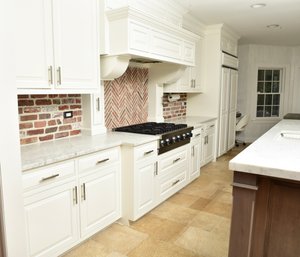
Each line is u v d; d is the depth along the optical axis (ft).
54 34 6.61
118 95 10.75
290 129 9.66
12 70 4.48
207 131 14.92
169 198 10.85
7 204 4.64
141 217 9.18
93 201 7.47
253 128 22.25
